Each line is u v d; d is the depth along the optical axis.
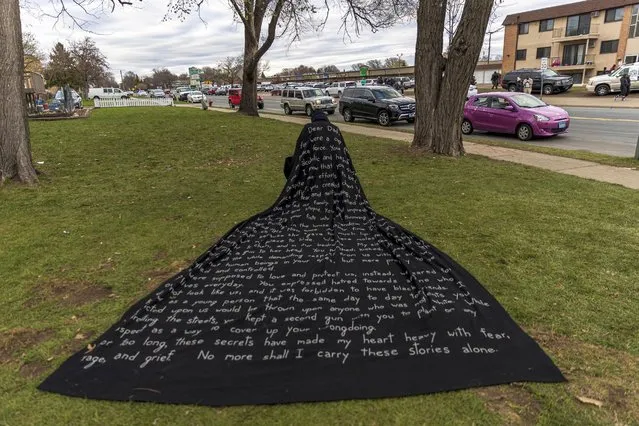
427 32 10.09
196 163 9.91
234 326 3.15
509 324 3.17
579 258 4.42
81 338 3.12
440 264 4.13
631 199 6.59
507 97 14.67
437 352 2.85
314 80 85.50
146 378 2.64
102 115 22.64
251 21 21.23
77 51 61.50
